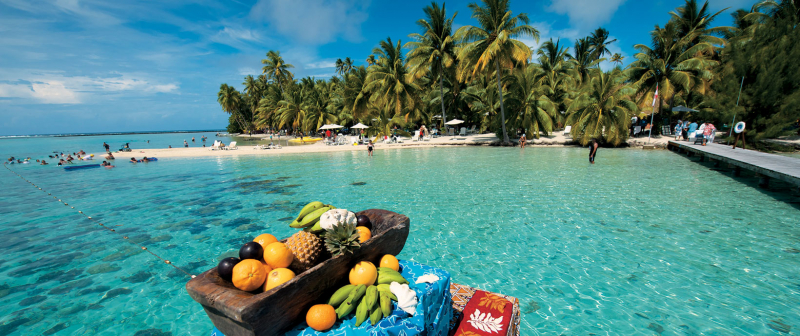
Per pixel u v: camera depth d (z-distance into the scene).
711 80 23.56
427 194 9.42
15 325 3.59
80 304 3.99
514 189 9.78
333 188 10.68
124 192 10.78
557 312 3.62
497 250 5.32
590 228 6.22
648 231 5.99
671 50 23.86
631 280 4.24
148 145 45.19
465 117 36.59
